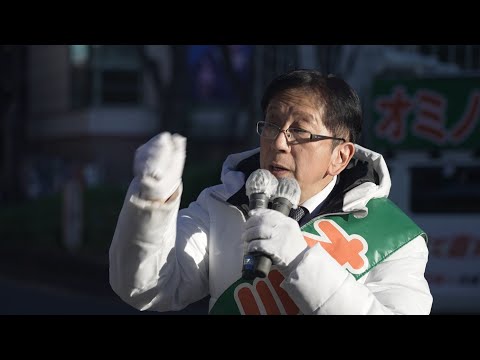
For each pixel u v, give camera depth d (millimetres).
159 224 2242
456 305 9148
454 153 9328
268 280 2482
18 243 18266
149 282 2369
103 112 25250
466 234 9203
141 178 2180
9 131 24312
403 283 2463
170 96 16906
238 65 19953
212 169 14781
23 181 24359
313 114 2475
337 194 2623
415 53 13680
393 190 9438
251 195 2363
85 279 14961
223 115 23141
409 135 9453
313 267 2223
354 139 2594
